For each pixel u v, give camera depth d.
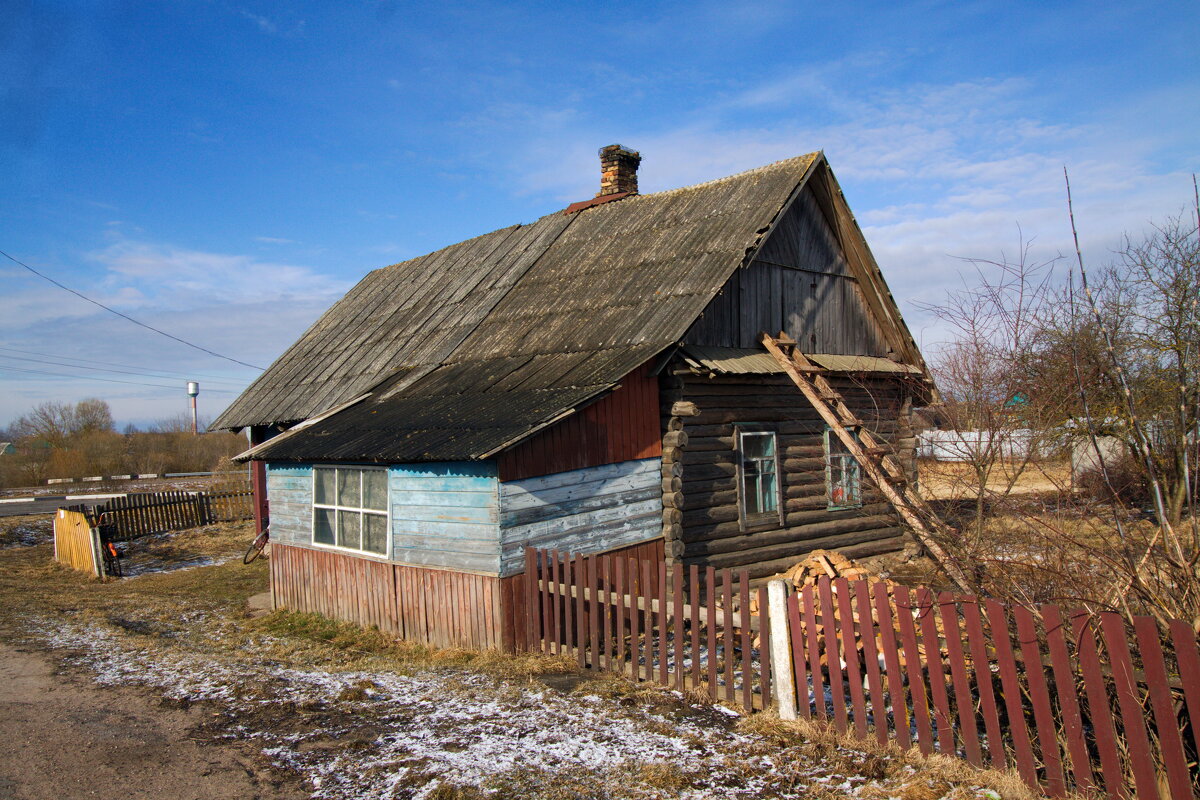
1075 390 7.02
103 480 45.53
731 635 6.50
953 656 5.15
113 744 5.99
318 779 5.31
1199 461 5.21
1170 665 4.98
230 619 12.12
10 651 9.33
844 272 14.36
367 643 9.95
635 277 12.77
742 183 13.62
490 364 12.47
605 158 17.34
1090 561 5.54
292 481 12.06
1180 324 6.36
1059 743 5.02
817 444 13.09
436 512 9.32
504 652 8.49
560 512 9.20
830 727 5.80
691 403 10.63
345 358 16.27
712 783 5.11
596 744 5.79
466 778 5.24
